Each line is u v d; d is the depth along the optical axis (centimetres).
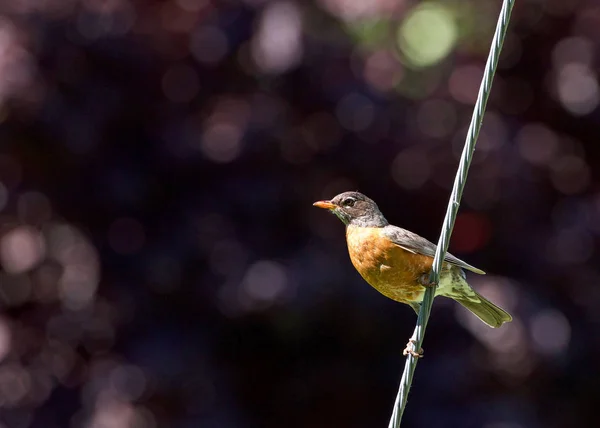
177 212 1341
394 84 1398
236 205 1319
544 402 1366
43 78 1291
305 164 1348
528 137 1404
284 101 1357
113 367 1326
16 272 1384
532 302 1312
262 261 1291
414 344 723
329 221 1341
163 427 1303
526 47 1450
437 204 1364
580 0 1420
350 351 1350
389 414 1345
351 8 1411
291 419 1380
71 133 1284
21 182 1338
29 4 1302
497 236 1374
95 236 1343
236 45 1352
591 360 1360
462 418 1281
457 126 1380
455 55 1459
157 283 1321
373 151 1334
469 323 1298
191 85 1377
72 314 1362
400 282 910
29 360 1358
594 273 1369
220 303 1298
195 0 1378
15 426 1321
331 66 1345
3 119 1283
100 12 1314
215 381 1322
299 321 1286
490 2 1485
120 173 1315
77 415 1329
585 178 1418
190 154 1323
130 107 1338
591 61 1419
